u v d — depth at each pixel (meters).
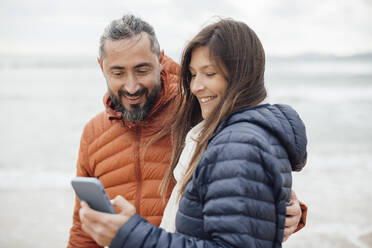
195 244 0.99
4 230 4.90
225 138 1.06
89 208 1.08
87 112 16.23
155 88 1.78
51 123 13.73
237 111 1.15
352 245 4.33
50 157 9.02
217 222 0.97
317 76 34.53
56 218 5.37
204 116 1.30
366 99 20.14
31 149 9.84
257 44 1.21
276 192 1.03
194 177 1.09
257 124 1.10
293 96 22.11
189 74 1.41
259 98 1.20
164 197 1.65
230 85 1.19
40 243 4.57
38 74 37.09
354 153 9.34
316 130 12.48
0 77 33.56
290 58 72.19
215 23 1.21
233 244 0.94
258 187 0.99
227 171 1.00
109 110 1.92
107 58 1.69
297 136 1.17
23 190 6.58
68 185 6.89
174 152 1.60
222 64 1.18
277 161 1.03
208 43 1.18
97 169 2.06
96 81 29.81
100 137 2.04
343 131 12.23
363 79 31.23
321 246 4.34
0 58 69.56
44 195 6.34
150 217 1.90
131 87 1.71
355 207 5.62
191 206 1.11
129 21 1.69
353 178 7.19
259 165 1.01
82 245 2.07
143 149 1.93
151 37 1.72
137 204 1.91
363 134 11.70
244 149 1.01
